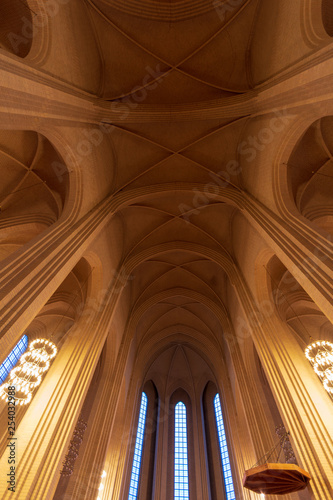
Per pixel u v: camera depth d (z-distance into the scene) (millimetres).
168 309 19625
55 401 7977
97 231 10305
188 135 13664
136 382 17000
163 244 16234
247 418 11508
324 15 8180
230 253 15359
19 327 5523
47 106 7363
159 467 17250
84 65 11219
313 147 10977
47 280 6789
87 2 11086
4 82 5461
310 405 7730
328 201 11203
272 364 9273
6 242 11922
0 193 11375
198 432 18953
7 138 10891
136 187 14078
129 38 12250
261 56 11227
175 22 12125
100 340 10586
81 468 9922
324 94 6488
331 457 6793
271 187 10250
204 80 13023
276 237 8578
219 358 18078
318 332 14008
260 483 7465
